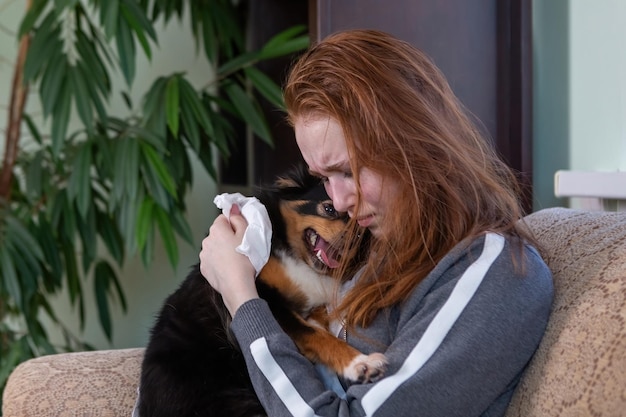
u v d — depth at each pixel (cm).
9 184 259
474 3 193
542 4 202
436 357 98
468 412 98
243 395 122
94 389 139
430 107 111
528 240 114
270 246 124
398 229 110
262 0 284
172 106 229
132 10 231
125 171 225
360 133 107
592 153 180
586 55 182
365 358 109
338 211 121
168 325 132
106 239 258
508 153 193
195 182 321
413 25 190
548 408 96
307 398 103
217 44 303
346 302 117
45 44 230
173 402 123
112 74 307
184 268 321
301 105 112
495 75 194
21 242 233
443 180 109
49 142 299
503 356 100
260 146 289
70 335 290
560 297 108
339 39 116
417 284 110
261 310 112
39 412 136
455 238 110
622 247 107
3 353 254
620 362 88
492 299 101
